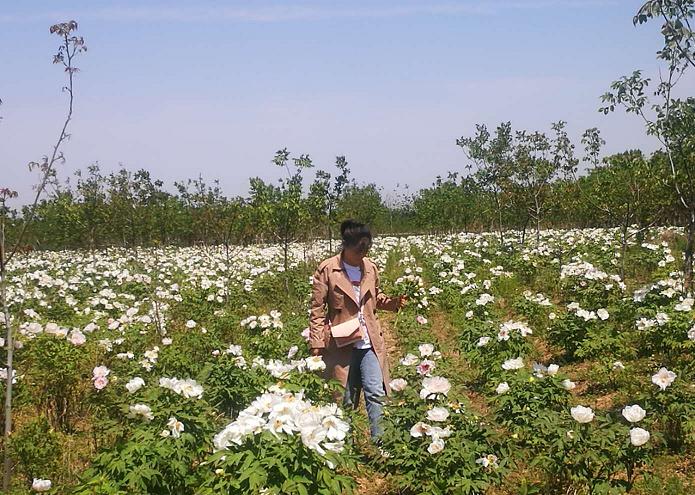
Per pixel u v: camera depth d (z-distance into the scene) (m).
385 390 6.17
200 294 13.85
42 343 6.89
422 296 12.23
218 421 5.50
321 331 6.17
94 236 26.80
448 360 7.99
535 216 22.08
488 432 4.91
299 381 5.48
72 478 5.41
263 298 15.39
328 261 6.28
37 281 16.98
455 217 32.88
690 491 5.09
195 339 9.36
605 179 16.47
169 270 20.80
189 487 4.35
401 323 11.07
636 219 16.45
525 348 8.18
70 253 27.75
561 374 6.10
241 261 22.66
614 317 9.74
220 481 3.67
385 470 4.96
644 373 7.76
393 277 18.73
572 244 21.72
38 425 5.59
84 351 7.27
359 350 6.18
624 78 10.65
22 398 6.52
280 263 20.80
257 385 6.22
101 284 17.70
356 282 6.22
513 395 5.87
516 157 21.75
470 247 23.98
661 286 9.43
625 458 4.71
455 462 4.62
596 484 4.57
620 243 19.98
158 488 4.20
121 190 25.52
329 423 3.90
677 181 11.77
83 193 26.31
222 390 6.05
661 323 7.88
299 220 17.66
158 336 10.15
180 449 4.27
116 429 4.86
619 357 8.42
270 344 8.58
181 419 4.52
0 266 5.26
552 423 4.91
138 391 5.55
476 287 13.62
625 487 4.68
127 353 7.89
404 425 5.04
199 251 27.22
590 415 4.65
